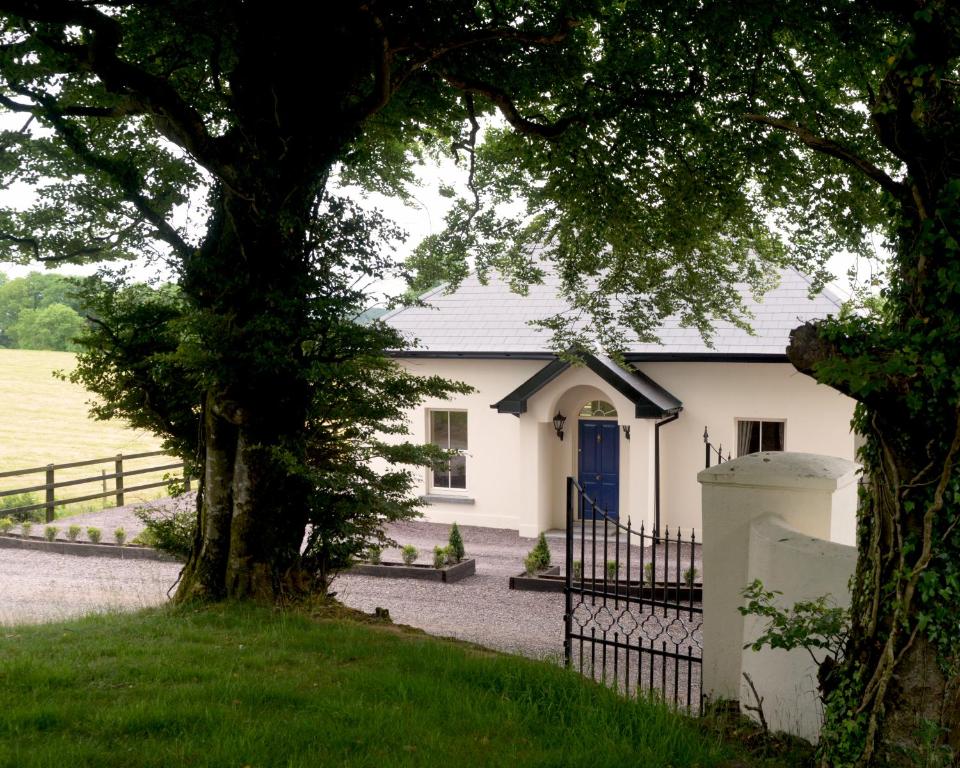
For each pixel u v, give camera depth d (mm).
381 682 6781
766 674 6539
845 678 5352
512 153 13023
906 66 5102
